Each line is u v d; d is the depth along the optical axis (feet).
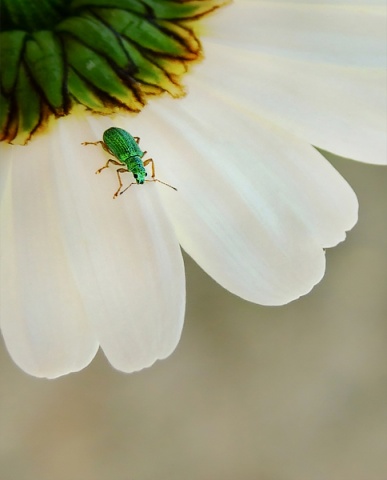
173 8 0.61
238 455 1.03
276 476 1.03
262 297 0.63
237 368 1.02
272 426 1.03
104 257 0.62
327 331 1.02
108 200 0.62
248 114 0.62
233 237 0.63
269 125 0.62
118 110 0.62
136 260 0.62
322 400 1.03
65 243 0.62
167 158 0.62
